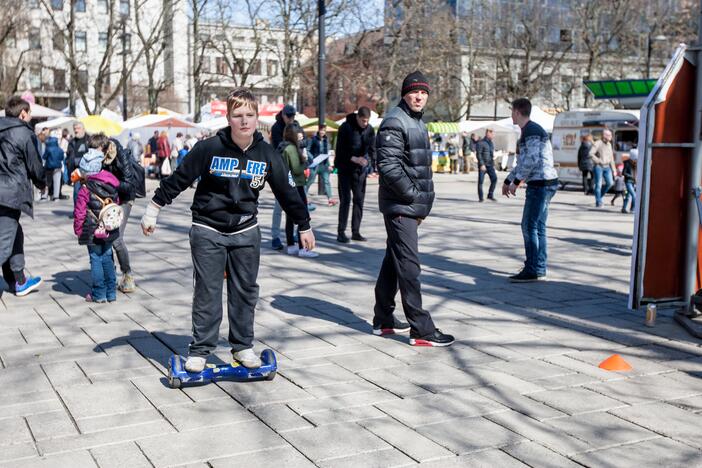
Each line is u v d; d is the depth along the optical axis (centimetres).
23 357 495
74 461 334
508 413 396
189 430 371
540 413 397
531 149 749
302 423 381
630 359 498
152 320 598
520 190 2409
